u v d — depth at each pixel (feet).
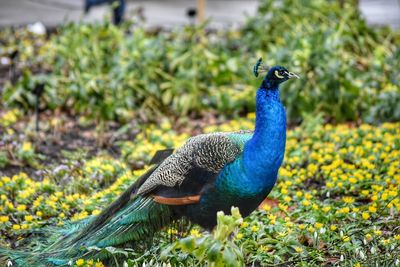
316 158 37.24
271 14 59.26
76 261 25.72
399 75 47.85
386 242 27.37
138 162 37.83
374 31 56.65
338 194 33.71
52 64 55.52
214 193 25.72
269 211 30.83
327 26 56.03
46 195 33.68
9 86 50.03
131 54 48.57
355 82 46.60
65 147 42.63
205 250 22.85
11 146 40.22
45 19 79.25
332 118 45.73
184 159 26.13
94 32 52.75
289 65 45.60
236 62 49.42
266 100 25.48
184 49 50.14
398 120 43.75
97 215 27.35
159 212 26.50
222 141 25.90
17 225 29.86
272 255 27.02
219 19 79.20
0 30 71.05
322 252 27.61
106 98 46.85
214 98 48.65
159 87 48.08
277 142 25.43
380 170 34.91
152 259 25.96
